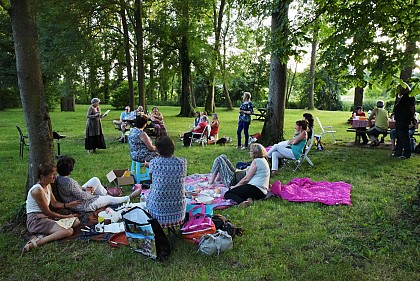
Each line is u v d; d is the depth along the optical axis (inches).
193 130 447.5
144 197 214.4
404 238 158.6
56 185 188.2
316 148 412.5
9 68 981.2
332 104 1461.6
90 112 383.2
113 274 135.4
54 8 593.9
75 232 170.7
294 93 1904.5
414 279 128.9
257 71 1487.5
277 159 298.0
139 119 259.8
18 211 183.3
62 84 847.7
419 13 167.9
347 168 306.0
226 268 139.2
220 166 249.4
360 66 177.6
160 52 920.9
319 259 144.8
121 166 324.2
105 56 844.6
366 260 143.5
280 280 130.1
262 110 703.1
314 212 197.9
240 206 208.1
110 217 184.4
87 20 662.5
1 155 375.9
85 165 327.6
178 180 158.9
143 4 797.2
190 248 154.8
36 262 144.1
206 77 936.3
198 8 799.1
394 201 213.5
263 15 244.7
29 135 182.2
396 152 351.9
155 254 144.1
